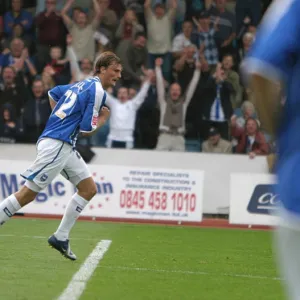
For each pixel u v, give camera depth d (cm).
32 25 6194
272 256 3472
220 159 5553
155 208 5047
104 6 6100
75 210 2923
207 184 5544
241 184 5141
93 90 2862
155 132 5706
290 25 1022
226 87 5706
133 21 6034
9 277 2517
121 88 5644
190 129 5778
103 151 5541
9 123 5656
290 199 1056
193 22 6081
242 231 4803
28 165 5144
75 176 2947
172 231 4575
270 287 2547
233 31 6031
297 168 1059
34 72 5981
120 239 3947
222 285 2553
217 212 5528
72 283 2434
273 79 1018
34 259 2981
